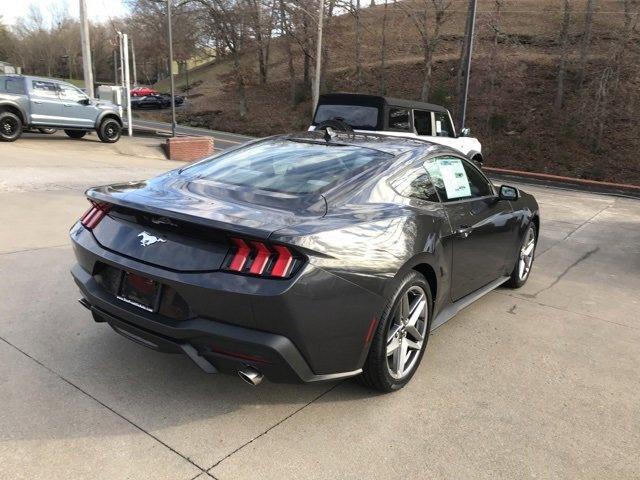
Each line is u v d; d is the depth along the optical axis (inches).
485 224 161.0
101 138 669.3
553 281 225.0
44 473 92.4
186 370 130.0
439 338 158.6
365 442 105.8
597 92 1029.8
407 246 119.0
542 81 1264.8
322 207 113.5
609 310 191.8
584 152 1028.5
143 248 108.7
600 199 512.4
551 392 129.6
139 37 2721.5
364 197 122.0
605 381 136.9
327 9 1563.7
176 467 95.7
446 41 1784.0
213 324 99.7
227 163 142.5
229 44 1753.2
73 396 115.7
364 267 107.3
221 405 116.1
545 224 352.8
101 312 117.6
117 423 107.3
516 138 1114.1
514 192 172.2
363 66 1761.8
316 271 98.9
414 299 128.0
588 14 1197.1
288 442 104.5
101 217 121.9
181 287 100.5
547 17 1646.2
